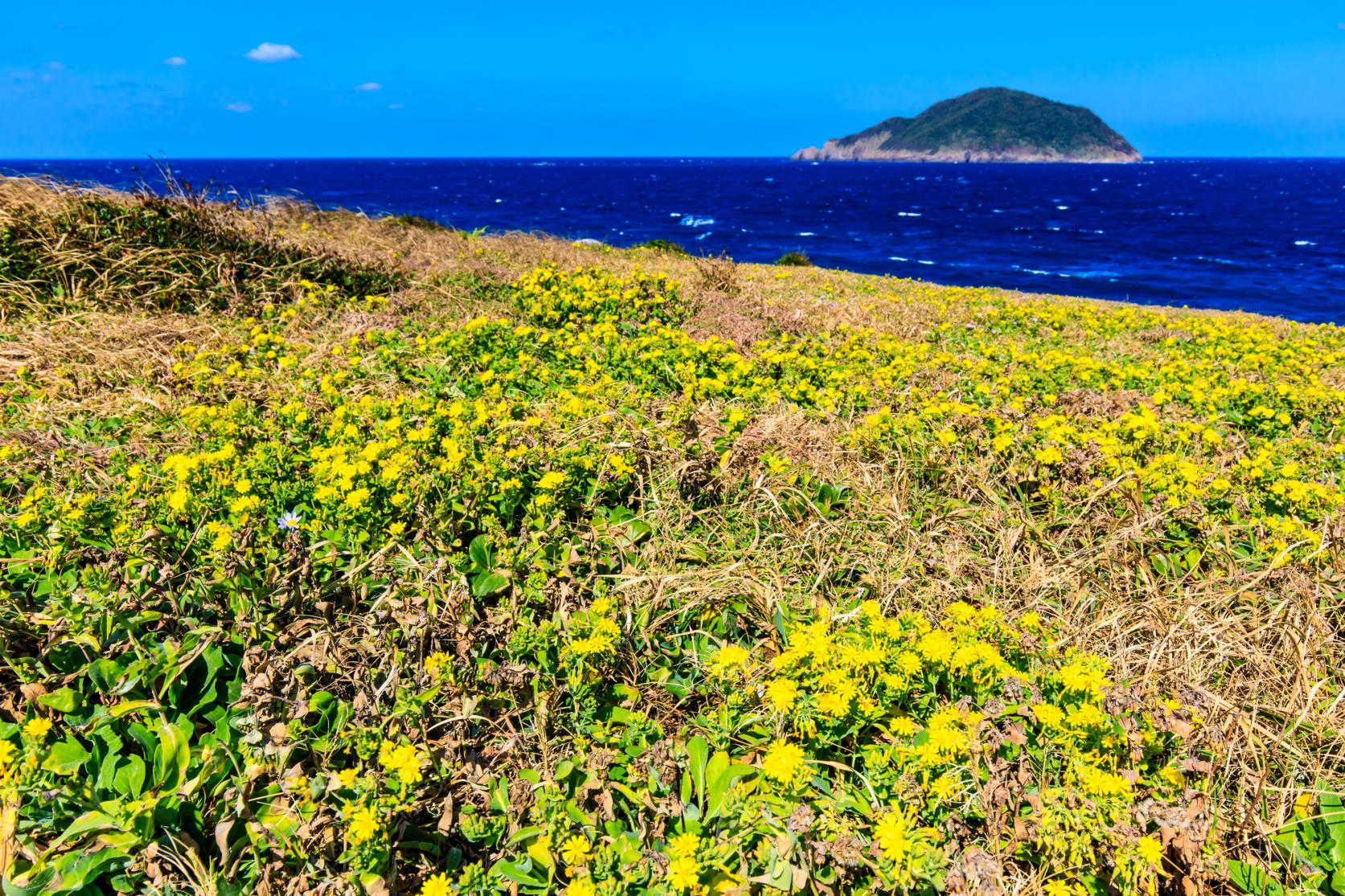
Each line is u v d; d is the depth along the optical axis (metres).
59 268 6.62
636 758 2.64
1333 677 3.18
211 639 2.79
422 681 2.74
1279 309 29.08
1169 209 87.12
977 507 4.34
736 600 3.47
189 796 2.28
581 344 6.68
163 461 3.98
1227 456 5.24
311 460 3.98
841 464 4.62
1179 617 3.45
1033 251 47.84
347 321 6.98
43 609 2.80
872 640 2.88
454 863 2.26
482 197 83.31
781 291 11.62
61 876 1.96
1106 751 2.58
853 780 2.61
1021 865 2.37
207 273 7.26
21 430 4.25
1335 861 2.39
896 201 98.00
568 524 3.78
